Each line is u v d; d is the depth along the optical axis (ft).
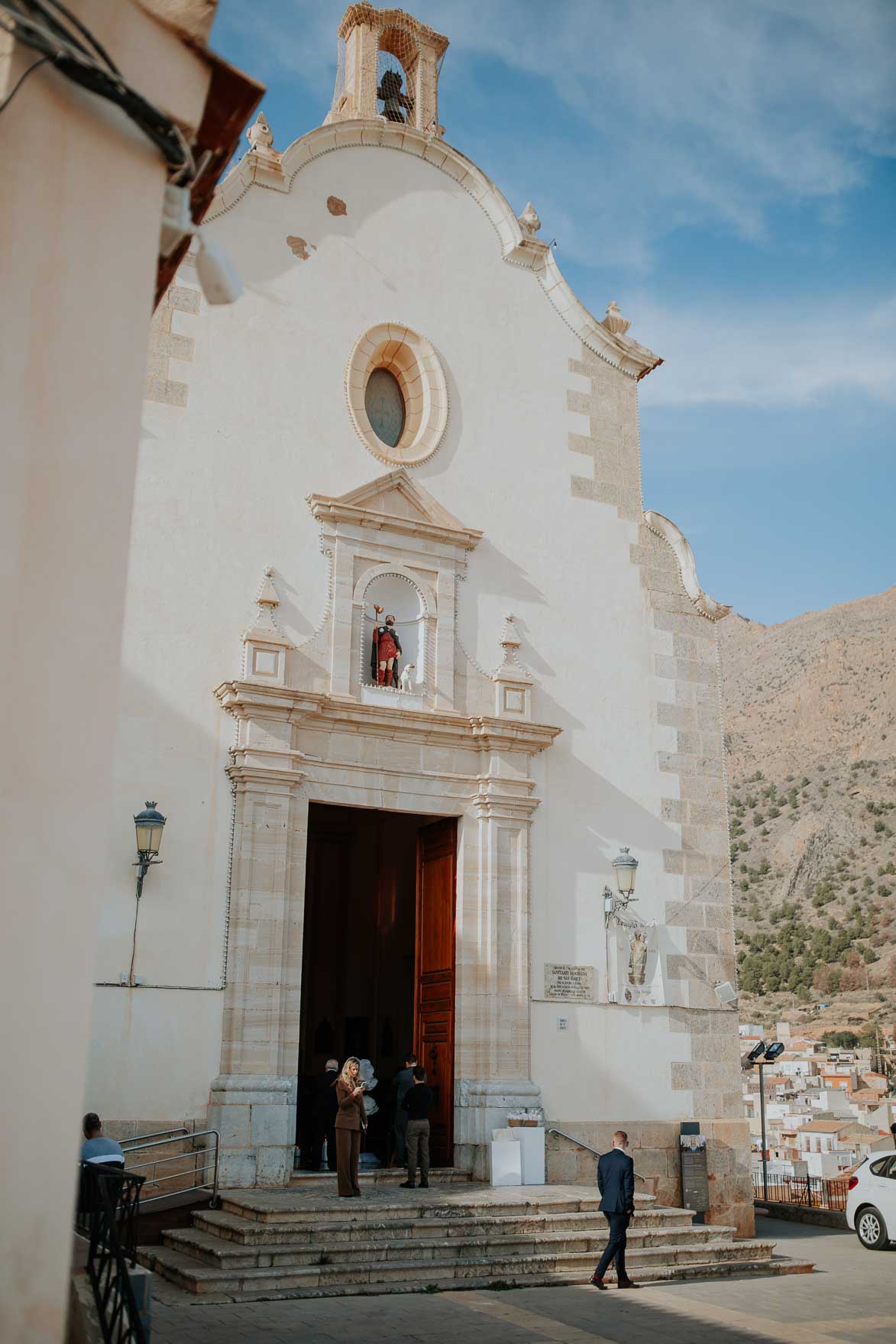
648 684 63.67
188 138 16.25
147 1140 45.16
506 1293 40.22
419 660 56.85
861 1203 59.67
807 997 420.36
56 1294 12.53
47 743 13.70
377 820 75.25
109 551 14.46
